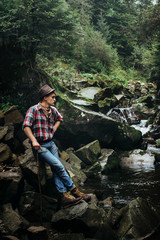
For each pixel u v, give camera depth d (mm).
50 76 6918
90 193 4023
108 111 10242
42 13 5641
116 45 22984
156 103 13609
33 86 6246
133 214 2953
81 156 5918
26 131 2857
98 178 5309
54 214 3029
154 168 5934
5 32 5648
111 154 6152
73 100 7348
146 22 12250
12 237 2426
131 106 12352
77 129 6410
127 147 7488
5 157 3713
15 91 6117
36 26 6059
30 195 3158
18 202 3133
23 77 6176
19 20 5582
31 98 6207
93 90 10461
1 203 3045
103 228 2773
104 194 4250
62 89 7367
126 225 2869
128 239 2684
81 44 16438
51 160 2963
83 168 5738
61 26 6184
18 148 4805
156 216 3100
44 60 6656
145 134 9367
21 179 3244
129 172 5688
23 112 5965
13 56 6109
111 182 4965
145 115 11656
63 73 10461
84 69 15953
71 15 6297
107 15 23969
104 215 2930
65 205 3043
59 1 6145
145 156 6840
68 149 6383
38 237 2598
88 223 2766
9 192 3078
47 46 6223
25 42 6012
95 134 6668
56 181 3070
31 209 3020
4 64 6062
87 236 2805
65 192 3064
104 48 17484
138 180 4996
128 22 24000
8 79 6094
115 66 19719
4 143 4250
